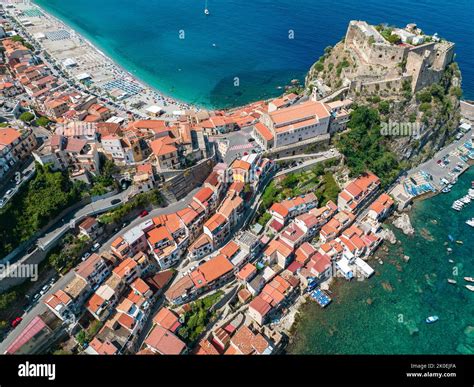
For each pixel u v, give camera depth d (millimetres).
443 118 138750
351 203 112875
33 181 97562
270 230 107562
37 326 78438
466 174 137500
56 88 158000
